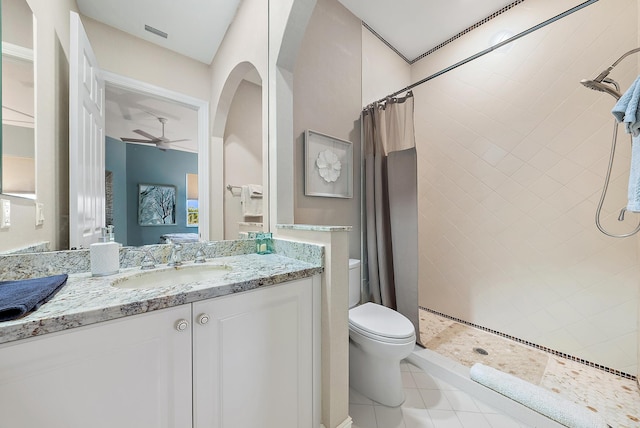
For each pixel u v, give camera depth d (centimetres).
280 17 136
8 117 75
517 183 192
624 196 151
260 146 154
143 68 115
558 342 174
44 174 87
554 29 174
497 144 202
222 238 137
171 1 122
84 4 101
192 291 74
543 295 181
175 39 125
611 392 137
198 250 127
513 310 194
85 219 97
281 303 98
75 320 58
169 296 70
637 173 104
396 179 189
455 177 227
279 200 142
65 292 73
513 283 194
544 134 179
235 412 85
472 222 216
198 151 131
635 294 149
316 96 178
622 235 142
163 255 115
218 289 79
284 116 143
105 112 104
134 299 67
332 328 112
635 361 148
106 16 106
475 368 146
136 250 108
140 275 99
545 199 180
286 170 144
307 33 174
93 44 103
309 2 129
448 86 231
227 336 83
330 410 111
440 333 204
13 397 53
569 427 112
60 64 90
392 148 191
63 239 92
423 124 249
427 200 246
